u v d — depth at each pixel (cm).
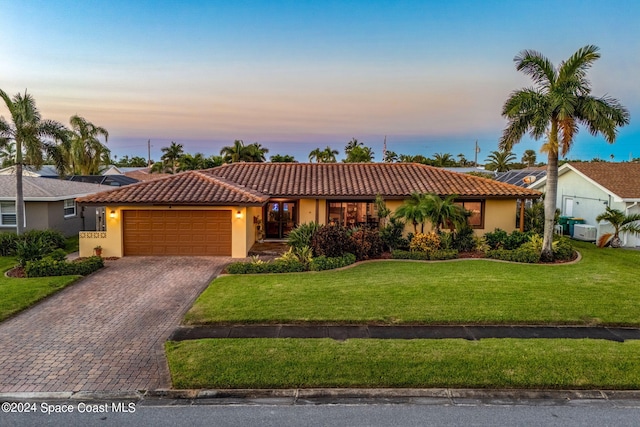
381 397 623
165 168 5312
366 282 1206
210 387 637
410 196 1889
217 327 882
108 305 1048
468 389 640
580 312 946
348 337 822
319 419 564
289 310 959
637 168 2400
